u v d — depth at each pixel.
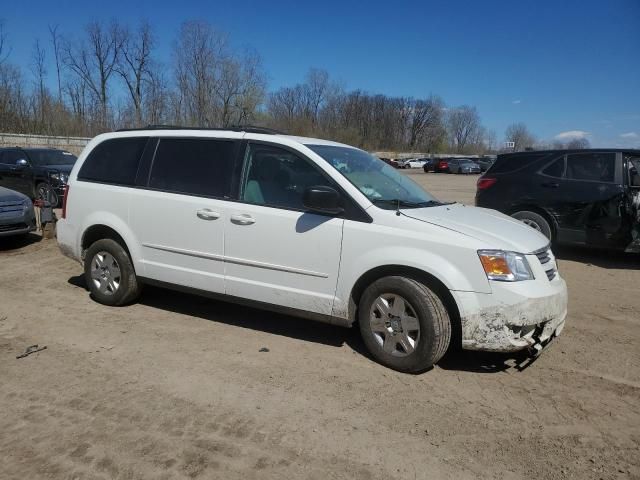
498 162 8.95
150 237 5.12
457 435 3.22
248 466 2.88
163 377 3.91
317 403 3.57
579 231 7.94
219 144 4.88
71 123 42.03
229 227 4.62
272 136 4.68
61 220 5.82
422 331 3.89
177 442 3.08
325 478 2.80
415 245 3.92
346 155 4.84
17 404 3.48
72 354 4.30
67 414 3.36
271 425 3.29
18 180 14.22
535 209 8.38
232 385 3.80
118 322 5.08
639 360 4.40
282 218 4.39
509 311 3.73
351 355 4.36
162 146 5.21
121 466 2.84
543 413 3.51
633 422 3.42
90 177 5.62
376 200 4.24
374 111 99.44
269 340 4.68
